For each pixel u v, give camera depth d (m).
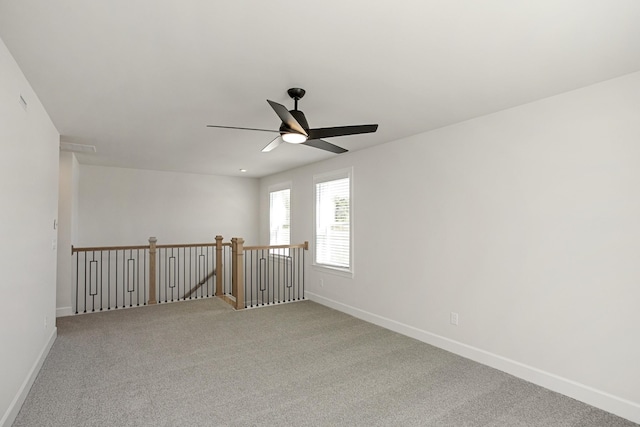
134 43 1.98
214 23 1.78
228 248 7.24
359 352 3.46
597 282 2.50
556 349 2.71
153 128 3.67
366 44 1.99
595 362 2.50
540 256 2.82
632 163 2.35
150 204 6.50
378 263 4.39
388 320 4.22
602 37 1.90
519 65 2.24
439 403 2.50
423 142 3.82
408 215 3.98
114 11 1.67
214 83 2.53
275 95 2.76
